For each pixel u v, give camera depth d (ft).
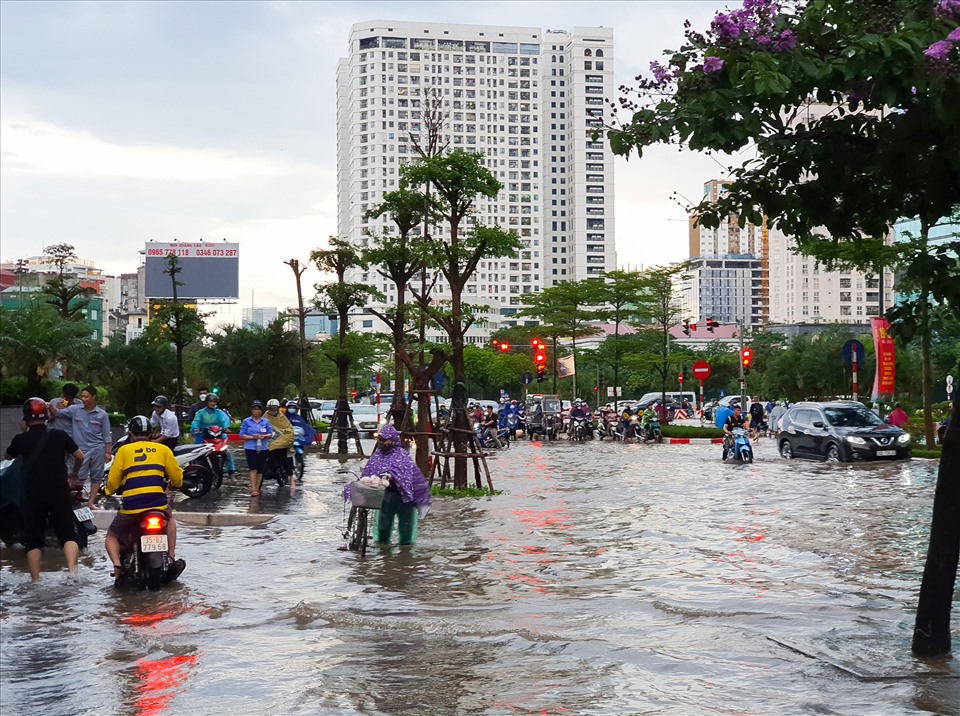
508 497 65.72
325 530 49.44
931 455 97.60
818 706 20.26
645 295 192.75
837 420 100.73
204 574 37.06
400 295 87.61
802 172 23.44
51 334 91.30
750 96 20.47
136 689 22.02
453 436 68.28
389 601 31.81
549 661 24.14
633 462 102.78
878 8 20.29
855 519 52.54
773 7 20.76
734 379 339.98
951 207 23.38
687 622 28.50
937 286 25.07
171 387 152.15
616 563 39.34
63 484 36.14
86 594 33.32
